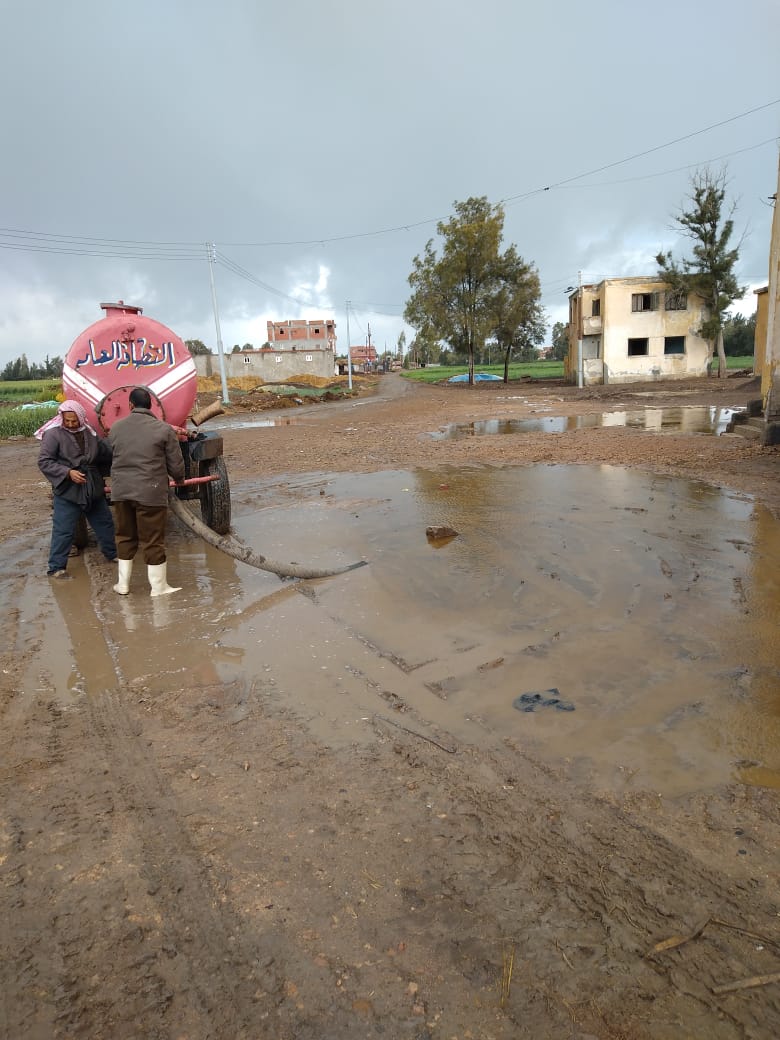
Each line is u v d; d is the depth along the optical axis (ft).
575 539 23.12
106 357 23.65
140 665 15.01
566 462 39.65
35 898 8.21
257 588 19.85
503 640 15.39
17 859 8.90
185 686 13.92
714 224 143.43
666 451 41.81
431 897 8.05
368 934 7.54
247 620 17.37
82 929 7.73
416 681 13.66
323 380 225.97
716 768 10.41
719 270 144.36
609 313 157.17
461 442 52.47
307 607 18.04
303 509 30.04
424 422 73.36
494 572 20.04
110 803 10.11
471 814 9.55
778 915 7.63
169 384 24.25
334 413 97.40
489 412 84.02
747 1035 6.27
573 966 7.04
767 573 19.08
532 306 183.42
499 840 9.00
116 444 19.01
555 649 14.79
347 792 10.18
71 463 21.03
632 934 7.43
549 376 218.38
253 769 10.87
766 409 44.16
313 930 7.62
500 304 177.37
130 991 6.91
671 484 31.83
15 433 76.43
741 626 15.57
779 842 8.79
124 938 7.59
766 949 7.18
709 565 19.93
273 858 8.80
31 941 7.57
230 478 39.34
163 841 9.20
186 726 12.32
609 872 8.35
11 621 17.94
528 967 7.05
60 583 21.09
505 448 47.32
